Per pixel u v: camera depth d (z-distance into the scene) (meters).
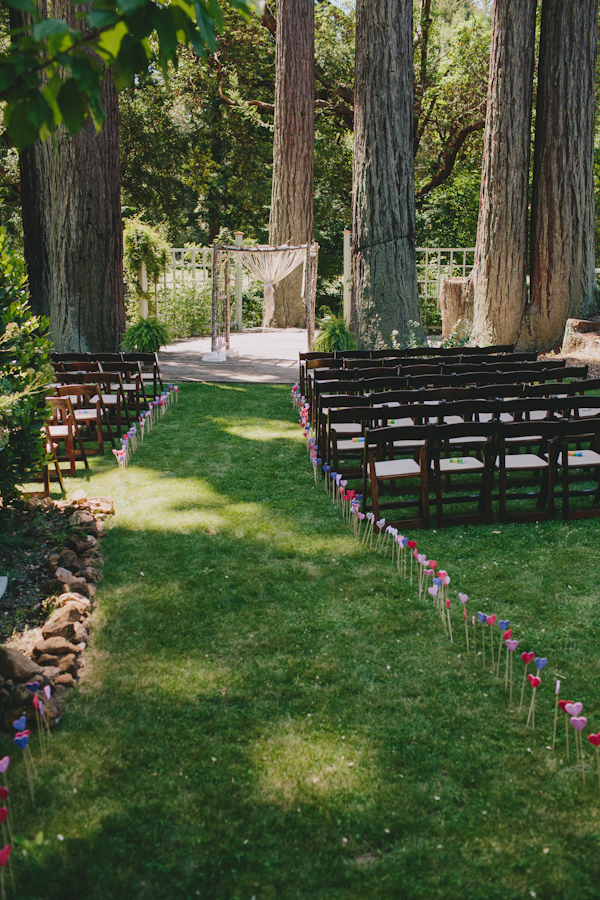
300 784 3.11
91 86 2.02
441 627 4.43
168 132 29.56
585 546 5.61
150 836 2.85
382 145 13.50
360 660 4.08
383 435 5.87
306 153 19.48
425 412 6.63
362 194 13.83
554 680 3.86
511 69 13.15
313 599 4.81
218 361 14.27
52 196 12.77
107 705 3.68
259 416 10.05
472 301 15.41
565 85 13.09
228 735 3.44
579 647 4.18
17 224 26.55
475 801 3.01
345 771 3.19
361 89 13.49
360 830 2.87
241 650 4.20
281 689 3.80
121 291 13.50
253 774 3.18
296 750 3.33
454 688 3.80
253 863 2.71
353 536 5.86
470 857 2.73
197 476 7.46
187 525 6.12
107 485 7.22
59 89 2.11
